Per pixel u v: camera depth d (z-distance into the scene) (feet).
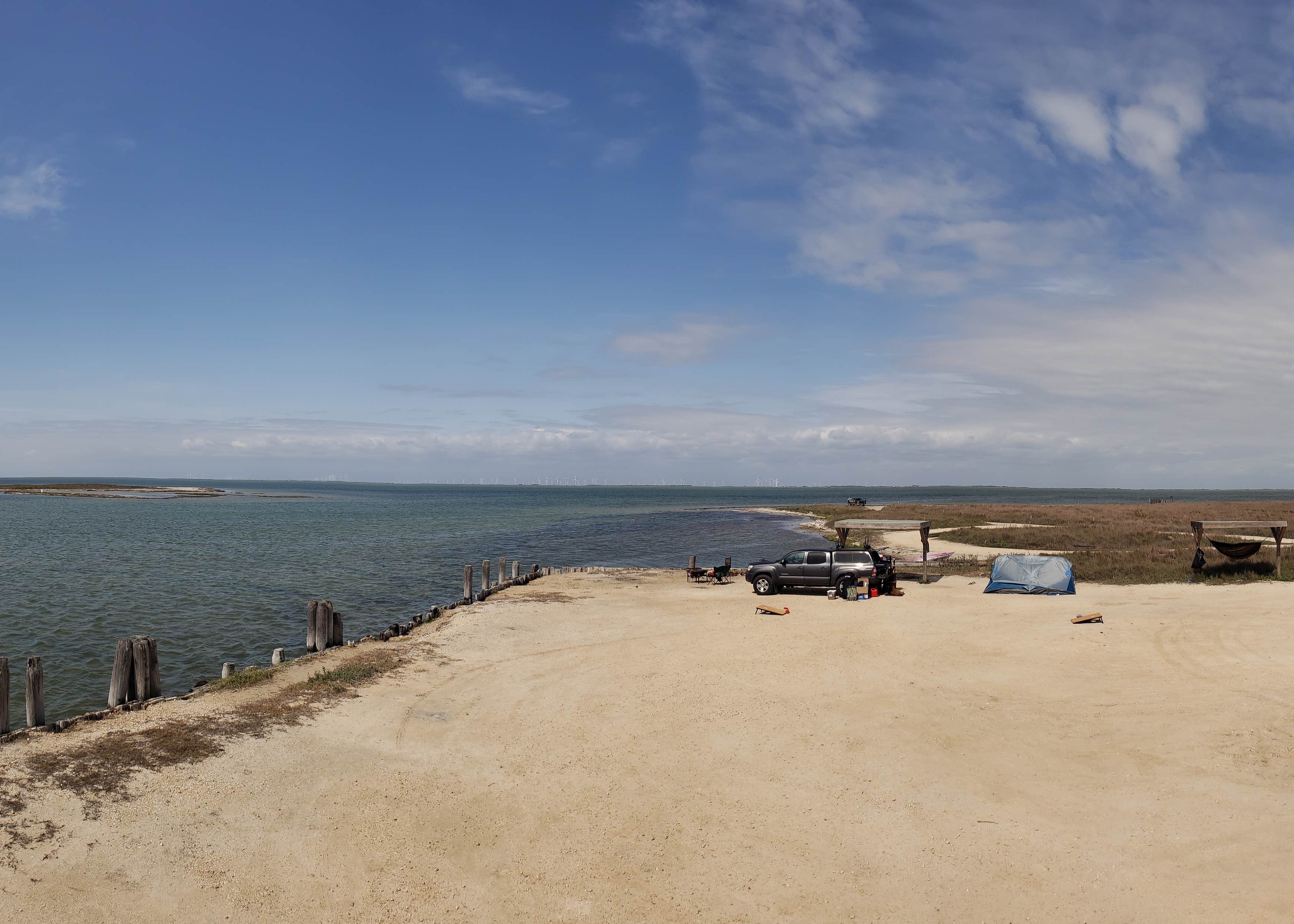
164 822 34.94
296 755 43.37
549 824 36.47
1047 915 28.68
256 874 31.76
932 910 29.37
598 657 66.49
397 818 36.76
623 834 35.55
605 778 41.39
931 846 33.86
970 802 37.88
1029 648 65.46
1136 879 30.60
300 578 128.26
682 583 114.52
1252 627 67.82
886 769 41.96
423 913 29.63
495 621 81.46
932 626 75.15
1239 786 38.04
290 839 34.55
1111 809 36.50
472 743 46.11
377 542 200.95
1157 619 73.00
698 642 71.31
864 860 33.01
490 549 187.52
